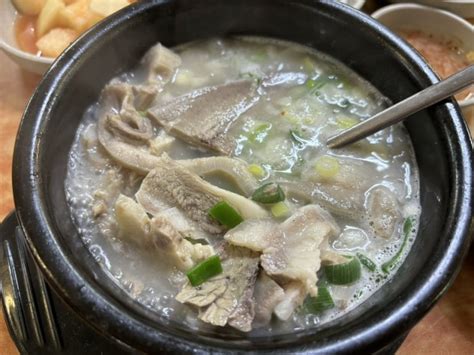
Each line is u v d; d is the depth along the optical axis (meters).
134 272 0.18
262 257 0.17
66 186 0.19
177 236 0.17
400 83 0.21
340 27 0.22
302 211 0.18
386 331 0.14
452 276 0.15
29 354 0.18
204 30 0.23
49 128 0.17
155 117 0.21
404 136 0.21
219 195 0.18
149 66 0.22
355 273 0.18
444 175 0.18
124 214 0.17
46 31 0.29
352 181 0.20
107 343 0.18
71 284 0.14
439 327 0.22
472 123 0.27
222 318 0.16
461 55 0.30
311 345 0.14
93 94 0.21
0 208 0.24
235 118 0.22
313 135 0.22
